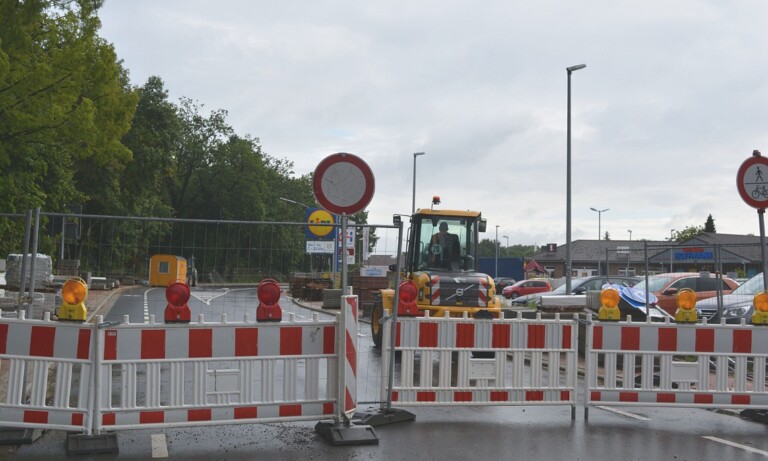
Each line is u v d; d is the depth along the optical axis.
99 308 8.27
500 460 6.79
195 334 7.20
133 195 55.12
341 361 7.51
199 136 75.31
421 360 8.41
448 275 15.31
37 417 6.88
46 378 6.91
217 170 74.62
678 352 8.73
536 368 8.65
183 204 75.06
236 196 74.81
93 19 22.61
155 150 55.53
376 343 16.31
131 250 8.36
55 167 37.50
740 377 8.80
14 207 29.62
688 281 20.30
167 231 8.37
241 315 8.43
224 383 7.27
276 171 84.38
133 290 8.29
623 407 9.66
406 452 7.00
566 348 8.75
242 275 8.49
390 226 8.41
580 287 25.45
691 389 8.77
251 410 7.32
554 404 8.70
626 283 23.61
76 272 8.30
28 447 6.90
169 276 8.30
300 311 9.16
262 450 6.98
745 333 8.80
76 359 6.89
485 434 7.83
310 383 7.54
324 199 7.85
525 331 8.62
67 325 6.89
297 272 8.84
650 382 8.71
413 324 8.39
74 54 21.80
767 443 7.71
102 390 6.94
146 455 6.73
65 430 7.43
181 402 7.14
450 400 8.45
